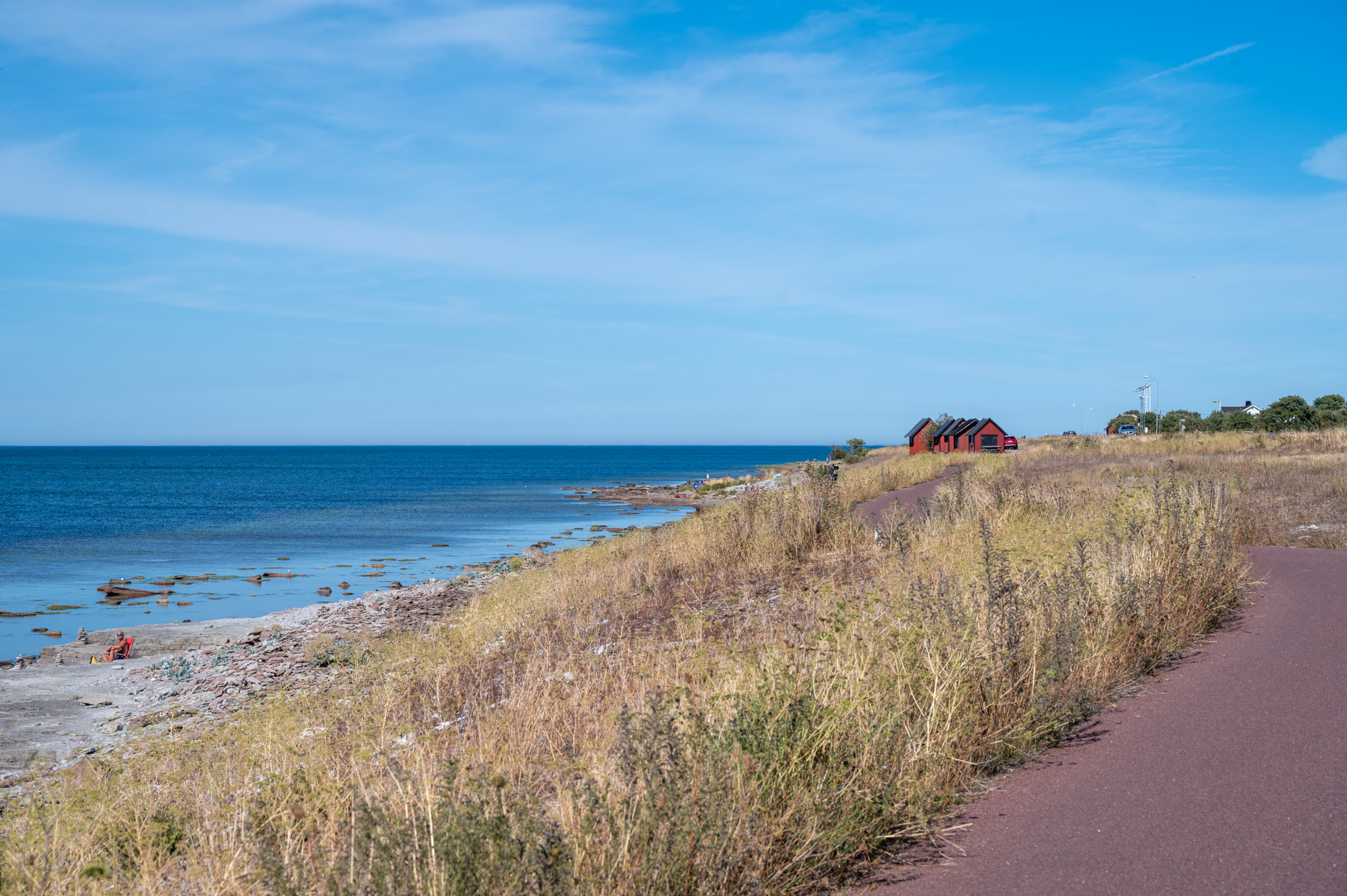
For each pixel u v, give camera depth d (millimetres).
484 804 3855
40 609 28062
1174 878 3863
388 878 3488
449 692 10203
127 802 6297
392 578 33750
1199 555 9367
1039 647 6340
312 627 21547
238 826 5191
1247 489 20922
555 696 7945
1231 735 5613
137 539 49250
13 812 6762
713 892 3693
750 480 82688
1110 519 11430
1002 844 4312
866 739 4750
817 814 4246
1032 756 5527
